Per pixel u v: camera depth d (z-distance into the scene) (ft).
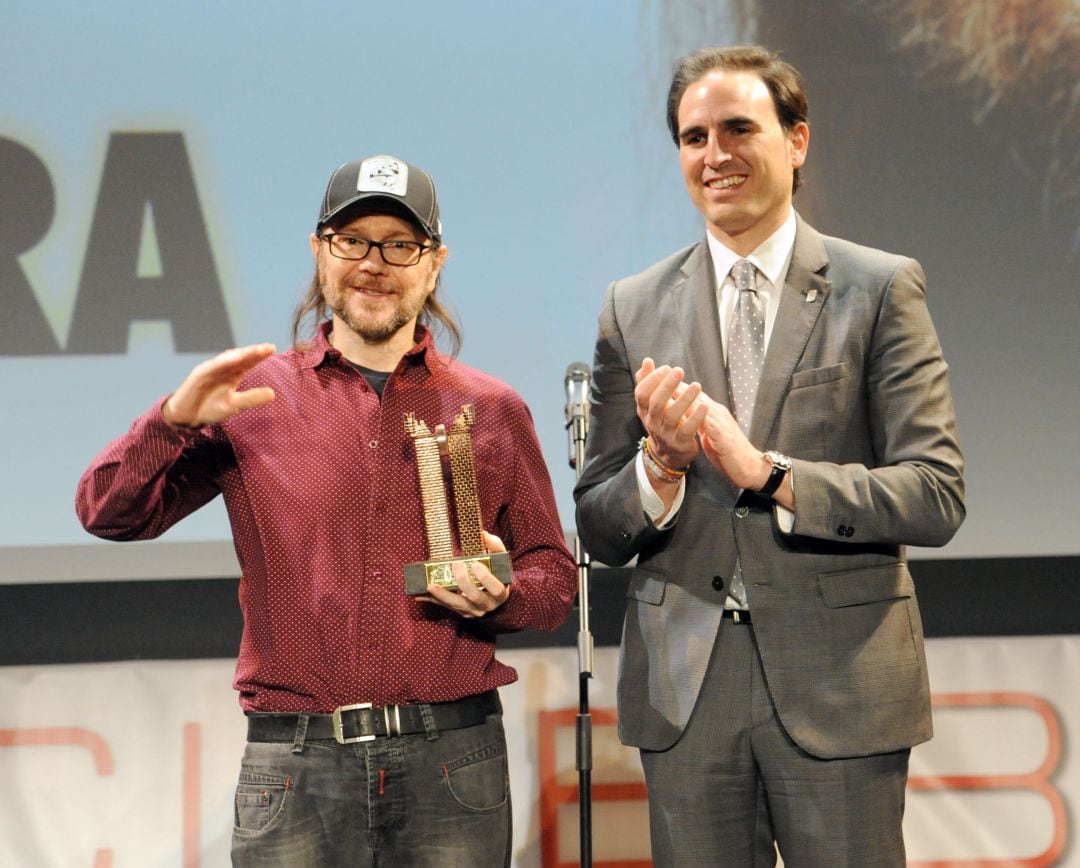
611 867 10.80
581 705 8.95
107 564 10.93
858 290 7.99
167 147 11.25
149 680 10.89
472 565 7.25
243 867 7.22
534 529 8.11
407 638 7.46
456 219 11.25
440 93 11.31
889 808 7.57
